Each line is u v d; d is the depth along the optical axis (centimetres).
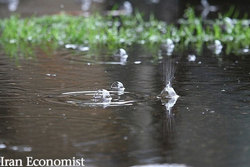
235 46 1395
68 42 1481
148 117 729
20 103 797
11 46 1398
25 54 1260
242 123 704
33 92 866
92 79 968
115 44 1449
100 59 1193
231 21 1805
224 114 744
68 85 916
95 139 643
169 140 640
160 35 1580
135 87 902
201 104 795
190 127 688
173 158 585
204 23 1827
